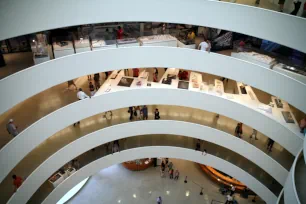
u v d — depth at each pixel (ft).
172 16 51.65
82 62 51.57
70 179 64.69
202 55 55.21
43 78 47.19
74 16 46.62
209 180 86.94
